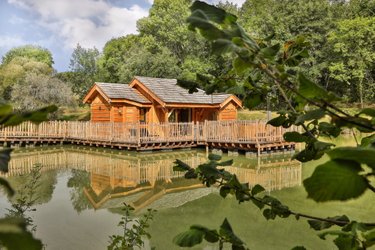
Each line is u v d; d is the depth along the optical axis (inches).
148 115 865.5
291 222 266.8
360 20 1235.2
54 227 254.5
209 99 886.4
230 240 50.7
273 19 1389.0
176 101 807.1
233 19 41.4
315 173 26.2
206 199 348.5
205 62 1395.2
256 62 42.5
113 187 408.8
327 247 214.8
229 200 341.7
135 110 845.8
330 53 1374.3
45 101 1163.3
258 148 646.5
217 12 41.1
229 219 280.4
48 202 328.8
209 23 36.9
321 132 64.9
